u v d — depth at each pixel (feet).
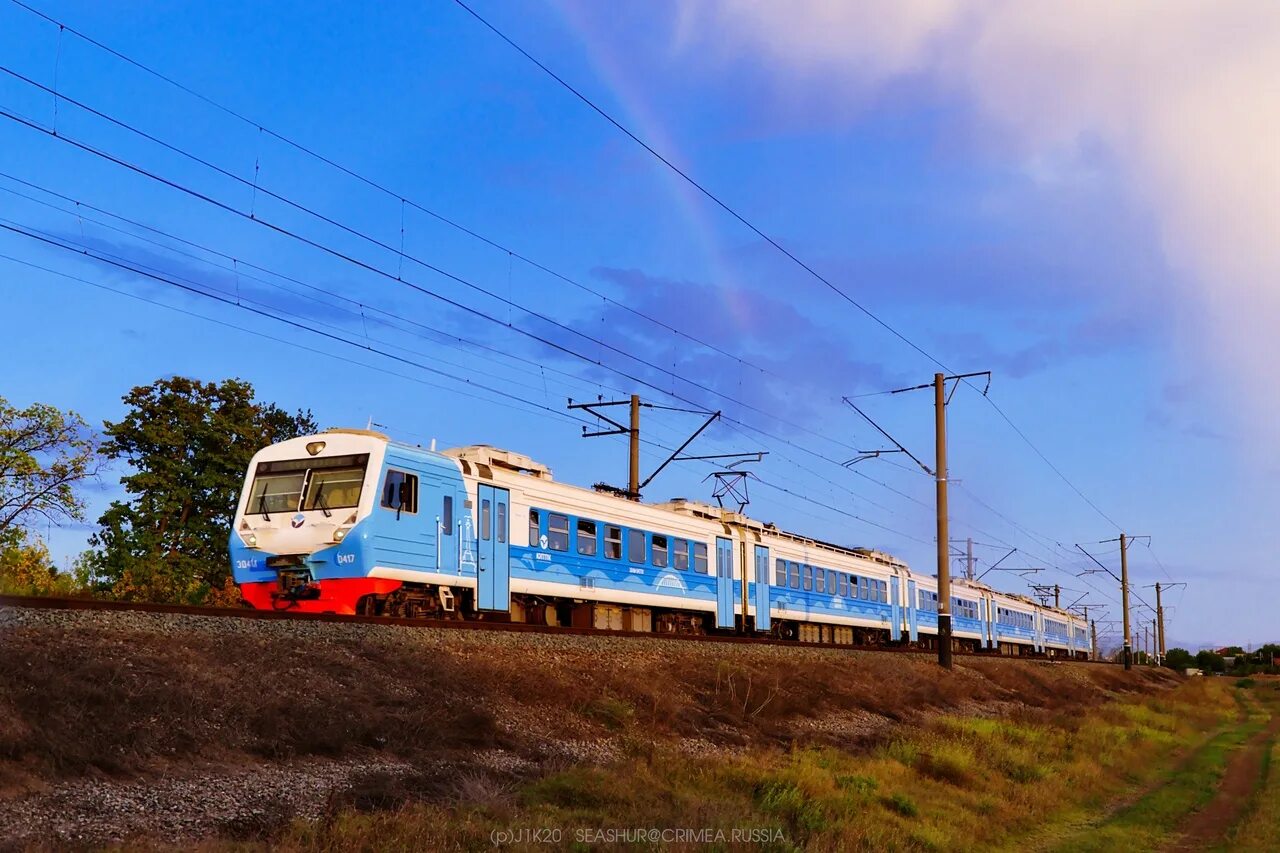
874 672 102.99
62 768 35.14
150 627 49.29
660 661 78.43
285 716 44.50
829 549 136.36
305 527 68.13
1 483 97.81
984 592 199.52
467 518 75.51
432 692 53.98
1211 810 66.18
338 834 33.06
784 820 44.91
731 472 122.62
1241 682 274.36
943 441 119.85
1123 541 251.19
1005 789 64.23
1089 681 173.37
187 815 33.65
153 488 123.54
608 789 43.88
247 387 131.85
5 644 41.16
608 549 91.76
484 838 35.32
